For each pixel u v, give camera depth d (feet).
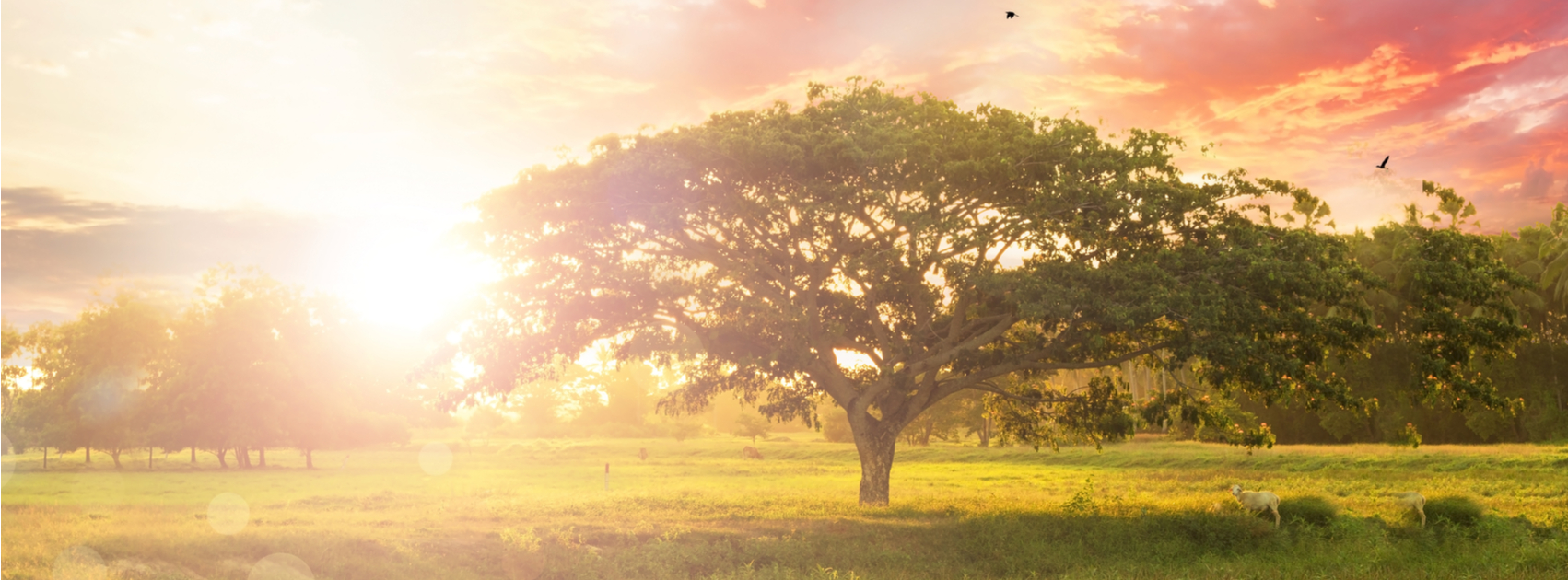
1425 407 194.70
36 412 223.92
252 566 45.01
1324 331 68.74
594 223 71.67
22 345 255.29
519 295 74.13
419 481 153.28
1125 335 80.02
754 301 70.64
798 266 76.64
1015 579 48.14
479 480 155.84
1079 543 55.47
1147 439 231.09
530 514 67.87
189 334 203.51
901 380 76.33
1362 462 137.80
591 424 451.53
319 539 50.08
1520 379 186.50
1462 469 124.16
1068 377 252.83
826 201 68.74
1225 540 56.29
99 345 216.13
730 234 75.00
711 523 62.95
